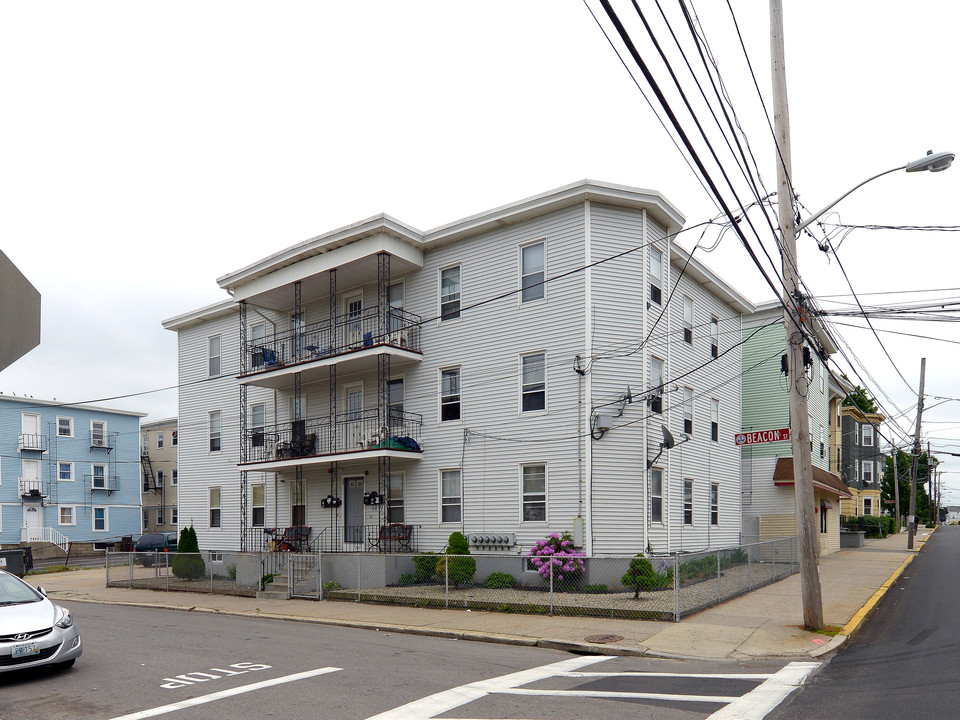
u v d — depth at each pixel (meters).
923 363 43.59
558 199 20.39
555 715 7.94
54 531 46.47
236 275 26.19
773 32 13.54
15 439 45.75
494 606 16.08
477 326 22.06
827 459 37.09
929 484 86.31
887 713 7.95
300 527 25.00
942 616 15.09
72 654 10.36
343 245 23.41
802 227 13.66
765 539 29.30
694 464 23.83
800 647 11.74
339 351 23.72
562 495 19.77
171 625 15.66
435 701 8.59
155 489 54.84
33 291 3.77
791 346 13.33
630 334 20.30
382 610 16.77
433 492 22.30
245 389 28.14
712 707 8.26
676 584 14.29
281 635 13.98
